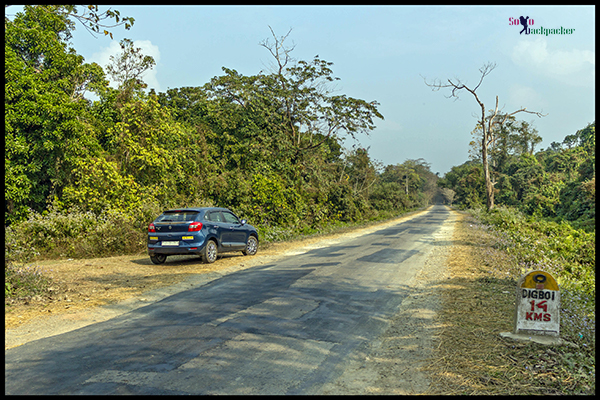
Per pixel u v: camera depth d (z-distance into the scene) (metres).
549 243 16.20
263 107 29.30
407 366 4.17
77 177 16.45
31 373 3.82
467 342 4.84
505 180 65.12
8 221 15.13
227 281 8.56
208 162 23.80
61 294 7.22
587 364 4.11
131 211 14.68
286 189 23.98
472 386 3.69
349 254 13.07
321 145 34.19
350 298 7.11
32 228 12.56
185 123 25.97
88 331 5.21
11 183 14.90
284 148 29.08
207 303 6.66
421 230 23.66
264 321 5.63
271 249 14.98
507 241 15.01
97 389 3.49
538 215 42.72
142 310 6.30
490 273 9.28
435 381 3.81
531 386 3.67
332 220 31.25
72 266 10.24
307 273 9.48
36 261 11.38
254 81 30.20
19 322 5.58
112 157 18.03
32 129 16.38
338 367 4.13
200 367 4.00
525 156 69.38
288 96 30.17
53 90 17.00
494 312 6.13
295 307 6.41
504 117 37.16
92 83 22.66
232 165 27.09
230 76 29.34
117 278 8.90
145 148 18.17
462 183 78.06
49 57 18.61
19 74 15.70
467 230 22.23
